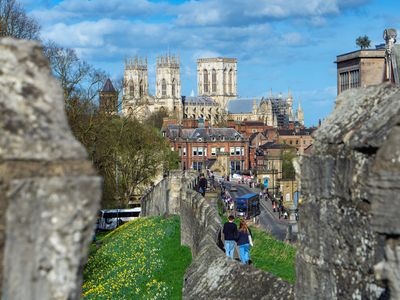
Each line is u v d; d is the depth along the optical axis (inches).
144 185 3410.4
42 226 222.8
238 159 7298.2
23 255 222.1
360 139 307.0
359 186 310.3
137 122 3189.0
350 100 352.5
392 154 268.2
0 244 222.5
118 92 2566.4
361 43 2930.6
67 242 225.1
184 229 1358.3
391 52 1533.0
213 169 7091.5
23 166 224.8
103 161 2561.5
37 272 222.7
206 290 583.8
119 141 2940.5
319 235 345.4
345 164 322.7
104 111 2466.8
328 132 345.1
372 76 2866.6
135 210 2780.5
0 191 222.2
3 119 227.5
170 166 3511.3
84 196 227.5
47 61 249.8
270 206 3905.0
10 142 225.0
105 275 1253.1
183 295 637.9
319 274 343.6
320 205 344.2
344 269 323.9
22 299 221.5
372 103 336.5
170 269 1152.2
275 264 914.1
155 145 3262.8
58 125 236.8
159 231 1573.6
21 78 237.6
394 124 289.4
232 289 550.9
